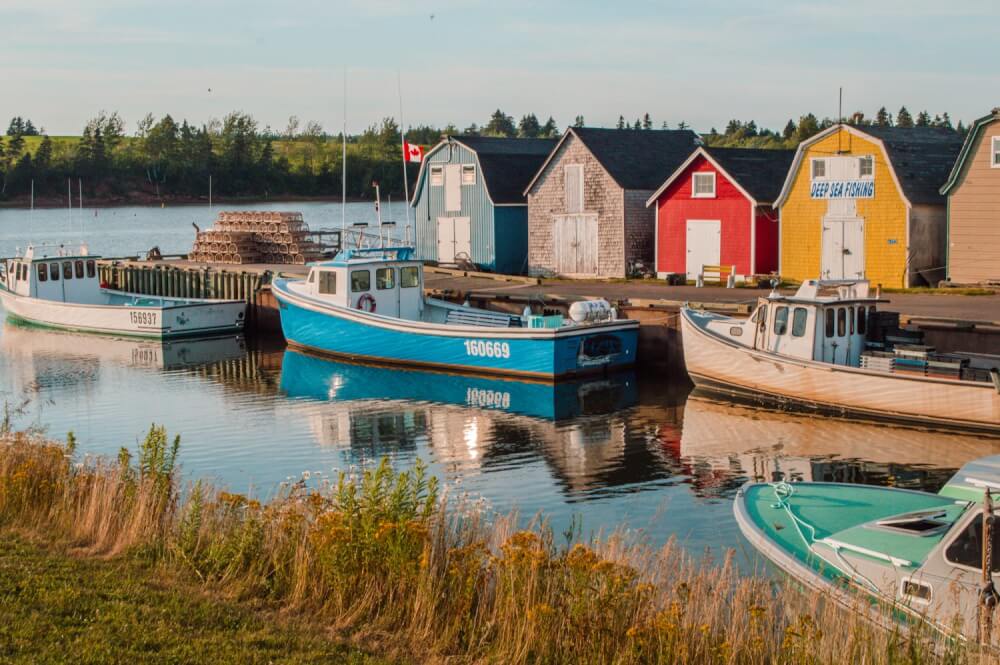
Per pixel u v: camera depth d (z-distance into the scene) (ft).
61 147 451.94
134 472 40.40
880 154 95.04
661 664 27.02
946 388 63.05
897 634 26.48
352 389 81.30
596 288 102.06
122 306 110.52
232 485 54.49
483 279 111.75
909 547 31.42
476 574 30.53
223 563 32.83
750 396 72.79
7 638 27.09
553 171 119.14
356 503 33.42
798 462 58.03
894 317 71.26
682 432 65.41
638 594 28.60
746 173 105.19
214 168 436.76
